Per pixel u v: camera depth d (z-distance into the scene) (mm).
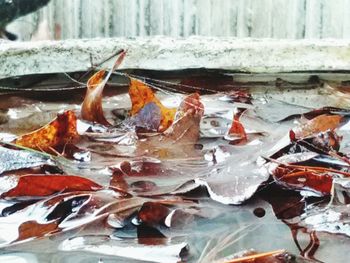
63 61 1044
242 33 3178
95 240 507
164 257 482
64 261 475
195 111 777
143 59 1071
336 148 710
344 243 504
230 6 3166
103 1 3227
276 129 837
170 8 3217
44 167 644
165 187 602
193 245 498
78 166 668
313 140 713
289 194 601
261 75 1106
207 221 537
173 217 540
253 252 481
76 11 3178
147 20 3244
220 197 579
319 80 1119
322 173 628
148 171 646
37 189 582
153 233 519
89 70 1056
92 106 835
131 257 481
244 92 1062
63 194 575
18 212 560
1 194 582
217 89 1075
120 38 1108
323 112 926
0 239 511
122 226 529
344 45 1127
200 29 3197
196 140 767
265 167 630
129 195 579
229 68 1095
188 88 1065
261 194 594
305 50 1112
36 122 895
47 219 546
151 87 1039
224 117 899
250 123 869
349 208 568
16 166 638
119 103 978
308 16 3088
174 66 1080
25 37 2859
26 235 518
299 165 664
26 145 715
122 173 639
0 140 741
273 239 508
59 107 964
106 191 585
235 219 545
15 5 2160
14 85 1028
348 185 616
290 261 473
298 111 952
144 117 831
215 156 697
